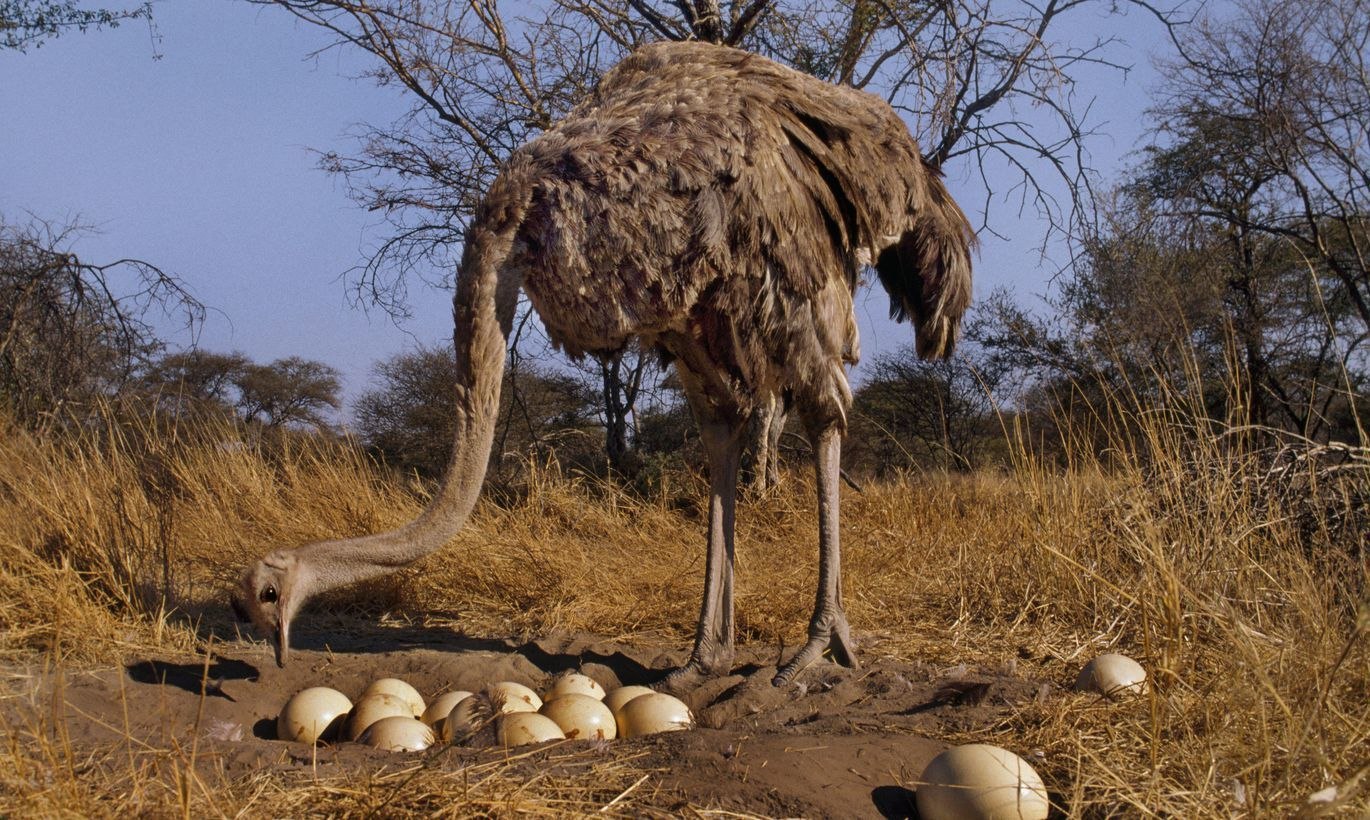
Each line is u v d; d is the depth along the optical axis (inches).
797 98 182.9
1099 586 202.8
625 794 114.2
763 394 179.9
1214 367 476.1
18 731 127.1
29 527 214.5
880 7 403.9
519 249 170.4
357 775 117.0
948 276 203.5
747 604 222.2
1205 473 188.4
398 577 235.6
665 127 169.8
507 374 491.8
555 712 142.5
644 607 225.5
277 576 157.1
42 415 324.8
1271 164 504.7
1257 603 166.1
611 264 167.6
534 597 234.2
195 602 221.5
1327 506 200.4
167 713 150.7
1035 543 219.6
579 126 175.2
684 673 179.0
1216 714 132.3
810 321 174.6
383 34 421.1
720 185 167.9
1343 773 112.7
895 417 641.0
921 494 306.5
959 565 237.5
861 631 213.6
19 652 177.2
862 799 119.0
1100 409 355.9
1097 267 428.5
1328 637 141.6
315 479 295.1
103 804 104.7
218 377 645.3
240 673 182.2
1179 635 142.3
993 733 140.9
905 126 203.6
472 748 131.1
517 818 107.3
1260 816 105.0
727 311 169.9
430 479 340.2
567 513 302.2
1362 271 473.7
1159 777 116.6
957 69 400.5
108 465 251.0
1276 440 218.7
